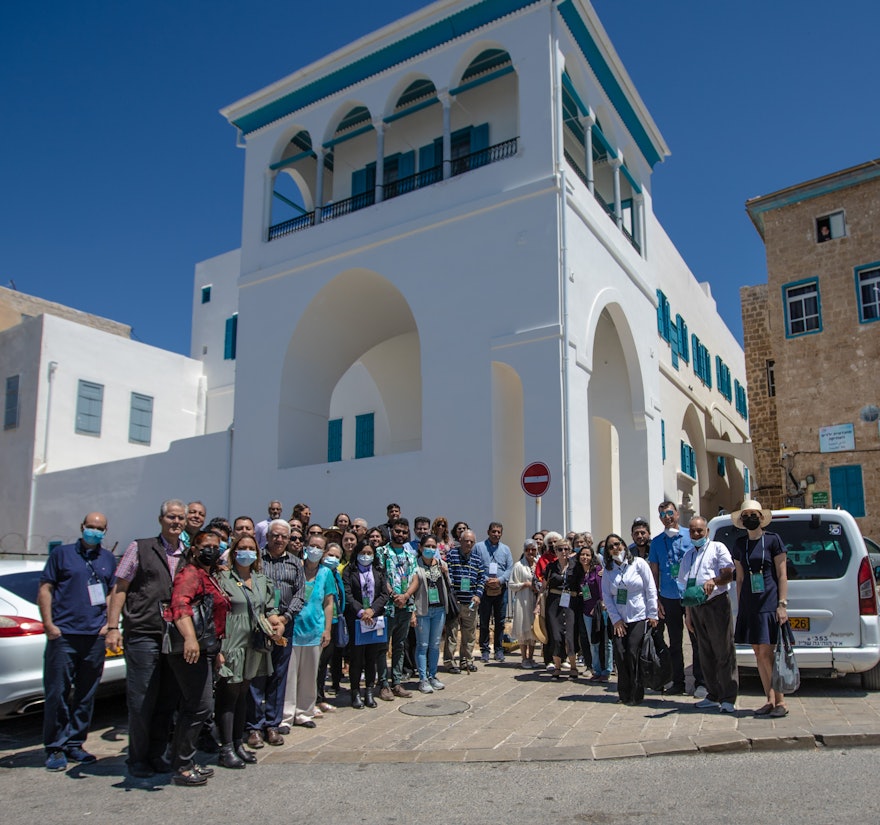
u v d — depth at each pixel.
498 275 13.91
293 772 5.56
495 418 13.60
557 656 8.95
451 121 17.06
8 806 4.89
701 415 24.14
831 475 17.66
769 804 4.43
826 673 7.42
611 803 4.60
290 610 6.57
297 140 18.81
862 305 17.91
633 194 18.91
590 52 15.80
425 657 8.38
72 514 20.41
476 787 5.05
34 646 6.51
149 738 5.57
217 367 26.09
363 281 16.25
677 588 7.88
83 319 29.47
